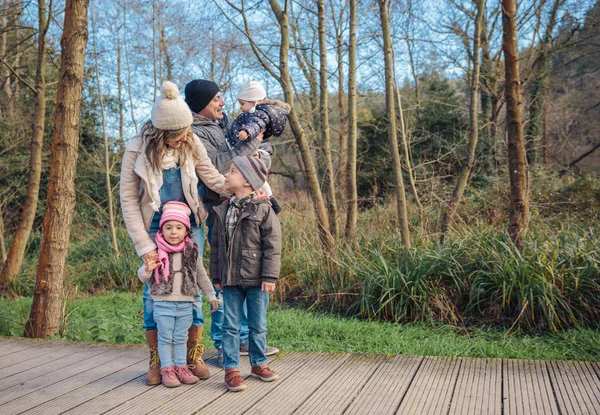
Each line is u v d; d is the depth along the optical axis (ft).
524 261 19.45
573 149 68.28
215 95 12.39
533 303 18.70
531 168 43.06
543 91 52.85
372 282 21.53
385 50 24.85
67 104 17.02
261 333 10.88
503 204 34.55
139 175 10.31
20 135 46.47
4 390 10.57
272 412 9.28
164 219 10.41
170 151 10.62
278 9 26.20
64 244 17.26
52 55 32.17
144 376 11.30
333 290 22.97
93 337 17.62
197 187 11.82
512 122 21.45
